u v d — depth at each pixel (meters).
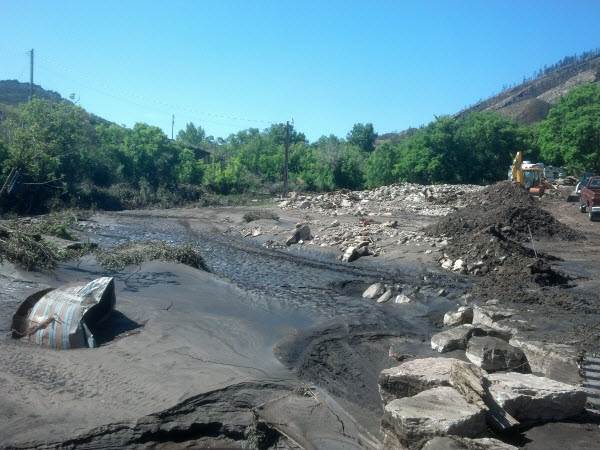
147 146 51.09
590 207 31.84
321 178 58.19
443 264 19.42
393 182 58.34
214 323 11.96
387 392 8.13
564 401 7.65
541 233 25.34
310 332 12.05
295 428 7.43
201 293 14.41
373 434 7.52
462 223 24.06
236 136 85.19
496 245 19.11
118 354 9.71
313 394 8.47
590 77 148.25
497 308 13.79
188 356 9.77
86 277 15.05
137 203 46.69
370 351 11.01
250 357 10.23
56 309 10.38
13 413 7.62
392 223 26.78
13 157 27.59
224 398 8.21
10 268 14.31
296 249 24.42
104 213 40.53
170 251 17.77
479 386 7.23
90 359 9.49
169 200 48.91
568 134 50.38
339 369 9.99
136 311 12.11
